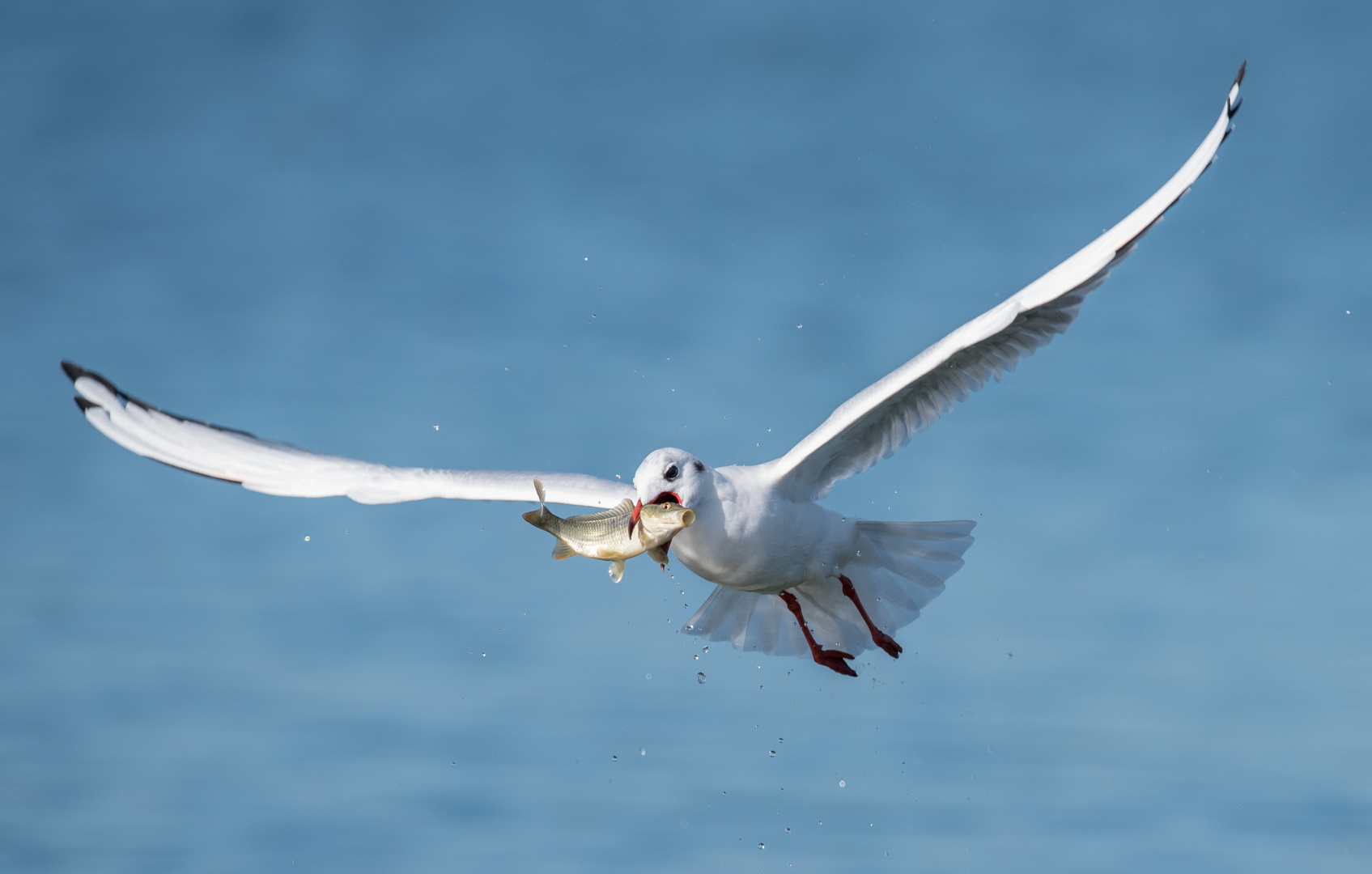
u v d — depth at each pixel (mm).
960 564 12922
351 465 12102
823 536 12328
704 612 13570
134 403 12195
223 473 12070
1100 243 10328
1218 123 9984
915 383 12078
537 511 9773
